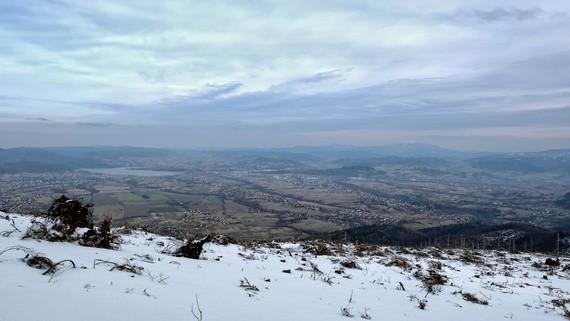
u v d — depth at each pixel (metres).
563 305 8.23
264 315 4.46
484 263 15.69
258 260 9.91
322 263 10.89
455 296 8.34
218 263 8.22
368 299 6.72
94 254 6.37
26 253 5.31
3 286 3.61
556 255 21.11
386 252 15.94
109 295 4.05
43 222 7.49
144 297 4.25
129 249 7.98
